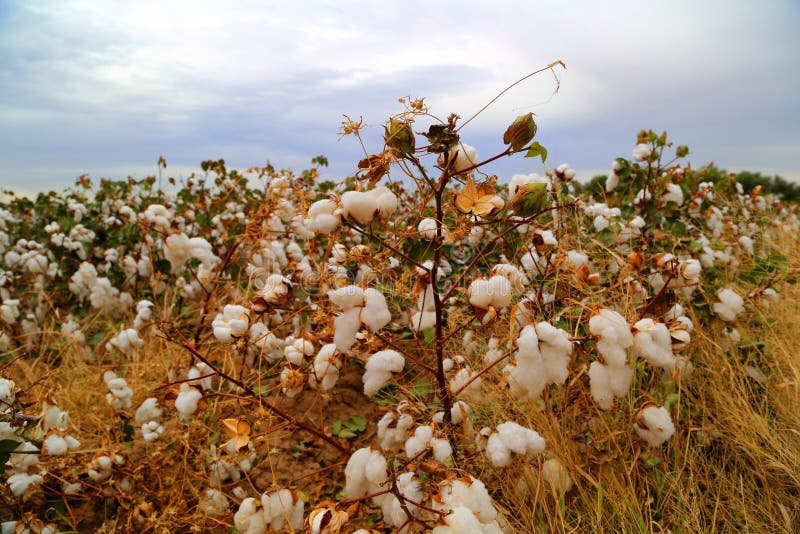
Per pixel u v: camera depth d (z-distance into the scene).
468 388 2.11
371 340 1.97
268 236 3.44
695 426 2.41
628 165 3.72
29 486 2.02
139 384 2.90
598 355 1.74
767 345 2.96
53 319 3.79
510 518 1.94
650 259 2.94
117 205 5.29
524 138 1.56
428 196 2.03
